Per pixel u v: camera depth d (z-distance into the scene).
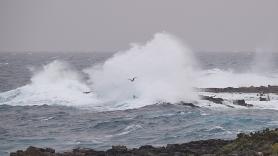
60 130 138.25
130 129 136.00
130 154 93.62
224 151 90.50
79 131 136.00
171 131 131.12
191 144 101.50
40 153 93.62
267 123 138.50
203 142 102.31
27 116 163.38
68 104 187.12
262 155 85.00
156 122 144.25
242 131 126.94
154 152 95.06
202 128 132.00
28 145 118.31
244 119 143.50
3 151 112.06
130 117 153.12
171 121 145.25
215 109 165.50
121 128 137.75
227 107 169.50
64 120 153.50
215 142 101.56
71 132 134.88
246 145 92.50
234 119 143.75
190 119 147.25
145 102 178.75
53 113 167.00
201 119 146.12
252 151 87.88
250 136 98.62
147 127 138.00
